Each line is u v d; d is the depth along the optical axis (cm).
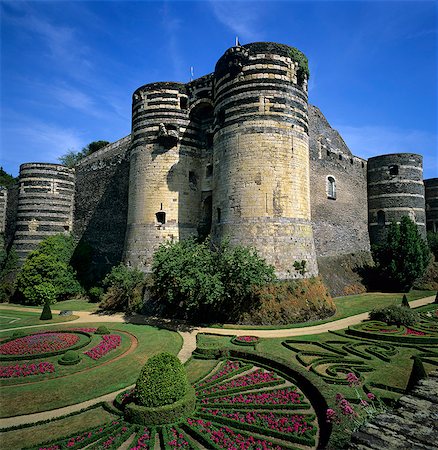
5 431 1177
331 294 3441
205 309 2584
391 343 1983
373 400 1279
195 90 3488
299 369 1543
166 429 1152
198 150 3553
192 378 1573
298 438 1058
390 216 4444
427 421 721
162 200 3359
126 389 1485
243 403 1309
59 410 1333
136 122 3591
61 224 4841
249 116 2789
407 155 4512
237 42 2923
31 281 3778
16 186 5497
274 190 2703
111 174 4491
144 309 2920
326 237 3847
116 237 4269
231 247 2698
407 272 3716
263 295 2489
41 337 2203
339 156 4259
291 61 2902
